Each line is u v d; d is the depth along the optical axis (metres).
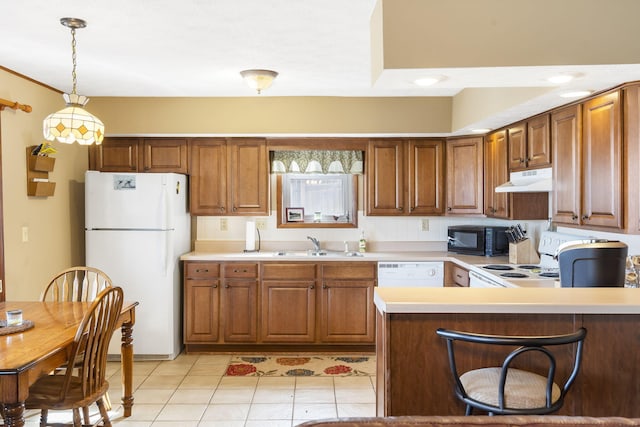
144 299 4.35
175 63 3.39
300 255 4.64
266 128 4.57
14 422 2.04
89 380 2.55
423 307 2.04
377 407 2.37
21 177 3.66
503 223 5.05
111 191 4.32
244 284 4.56
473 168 4.64
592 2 2.12
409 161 4.80
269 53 3.16
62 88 4.15
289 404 3.46
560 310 2.03
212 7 2.40
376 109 4.57
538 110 3.36
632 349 2.07
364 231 5.14
